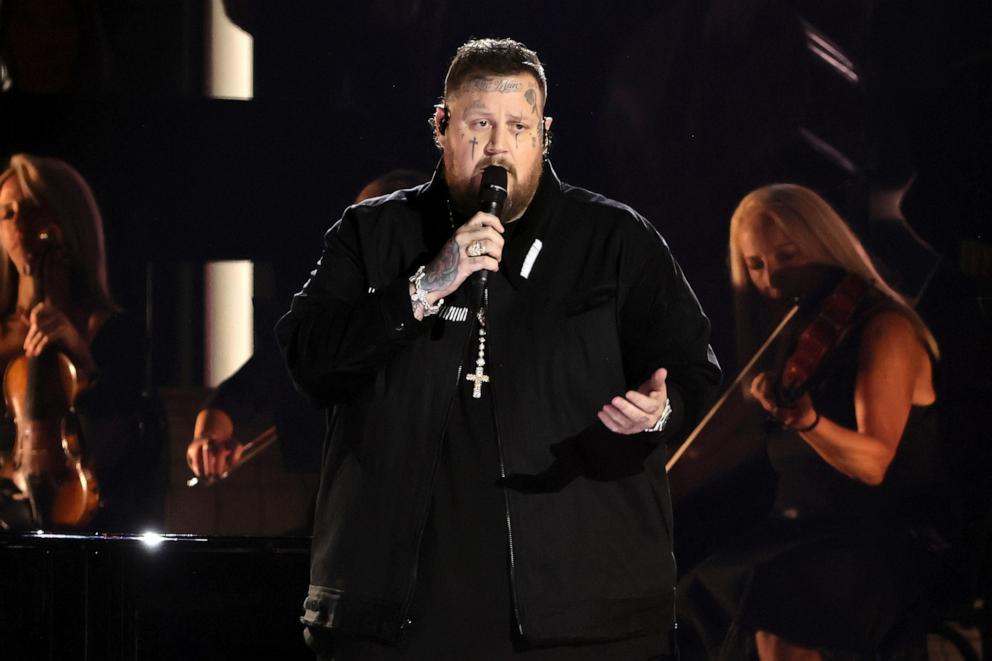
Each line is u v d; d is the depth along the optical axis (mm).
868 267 18562
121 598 8547
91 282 19750
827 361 18516
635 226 6426
